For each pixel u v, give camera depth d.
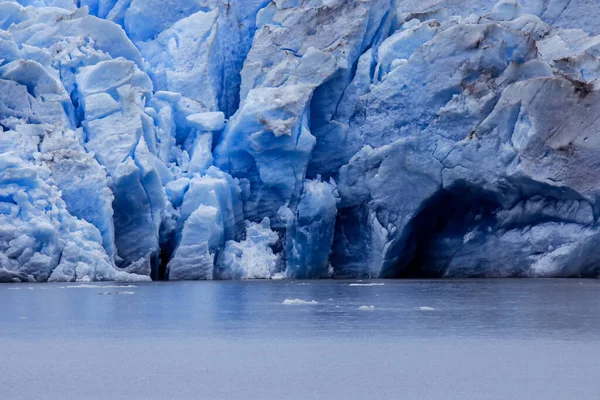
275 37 110.69
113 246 95.75
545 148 97.31
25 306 56.25
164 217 100.62
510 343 35.09
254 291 73.75
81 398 23.56
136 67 106.69
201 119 106.12
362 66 109.25
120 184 96.62
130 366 29.39
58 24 108.19
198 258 98.94
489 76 101.69
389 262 106.44
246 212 106.62
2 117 97.94
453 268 106.88
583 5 114.25
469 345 34.50
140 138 99.62
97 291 73.69
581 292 69.94
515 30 102.31
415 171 103.56
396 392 24.28
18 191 90.75
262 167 104.12
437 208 107.31
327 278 106.62
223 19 115.12
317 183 106.50
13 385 25.80
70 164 95.00
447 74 103.00
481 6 117.69
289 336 37.91
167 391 24.64
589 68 104.81
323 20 110.06
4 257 89.56
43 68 100.00
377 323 43.56
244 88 110.06
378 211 105.81
